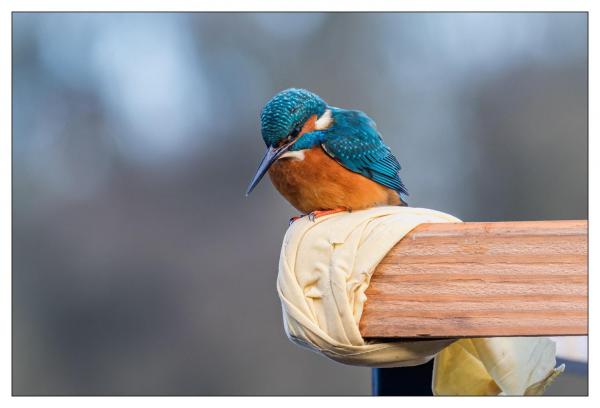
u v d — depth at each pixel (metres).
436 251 3.57
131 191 13.76
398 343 3.63
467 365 4.70
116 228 13.65
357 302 3.57
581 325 3.45
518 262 3.51
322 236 3.65
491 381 4.67
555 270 3.49
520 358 4.58
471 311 3.51
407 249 3.59
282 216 13.34
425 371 5.38
